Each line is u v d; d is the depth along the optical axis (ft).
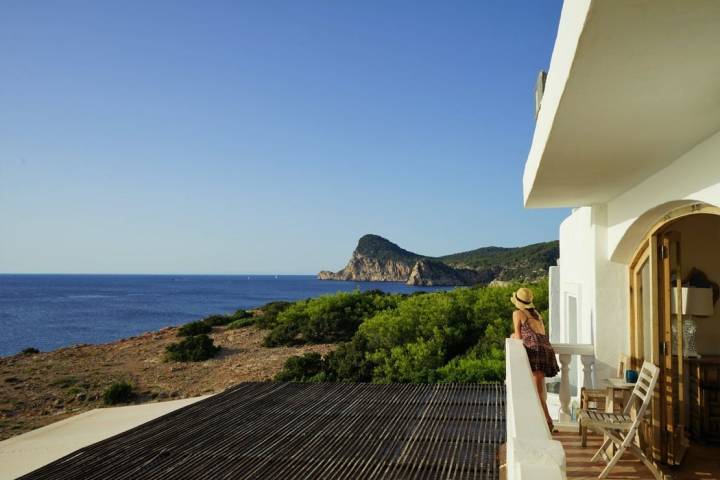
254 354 72.74
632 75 9.10
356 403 27.76
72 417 44.57
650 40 7.82
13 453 33.35
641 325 20.66
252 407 27.27
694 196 13.74
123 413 45.29
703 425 20.15
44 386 59.82
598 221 22.25
